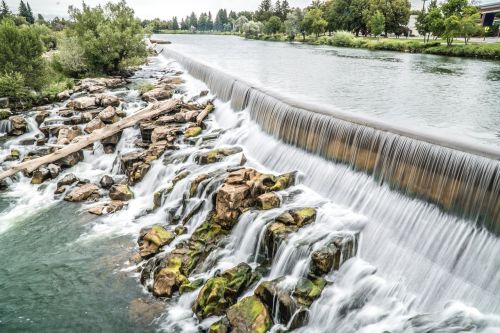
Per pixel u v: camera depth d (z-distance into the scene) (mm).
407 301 9969
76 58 41844
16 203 18031
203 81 35031
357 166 14008
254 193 14172
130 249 14445
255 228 12719
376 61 49531
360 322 9742
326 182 14711
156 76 44344
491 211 9906
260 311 10047
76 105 27984
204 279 12062
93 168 21531
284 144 17766
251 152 18969
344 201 13680
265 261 12164
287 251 11555
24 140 24047
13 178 20125
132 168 19719
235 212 13672
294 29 120188
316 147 15898
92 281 12766
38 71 32938
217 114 25219
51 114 27094
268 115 19453
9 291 12398
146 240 14188
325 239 11641
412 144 12039
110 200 18125
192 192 15906
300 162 16297
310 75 35344
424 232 11062
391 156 12711
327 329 9898
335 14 112000
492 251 9562
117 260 13812
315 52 67500
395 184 12547
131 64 44750
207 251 13008
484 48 53250
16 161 22234
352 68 41281
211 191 15383
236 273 11523
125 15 45531
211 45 91000
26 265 13664
